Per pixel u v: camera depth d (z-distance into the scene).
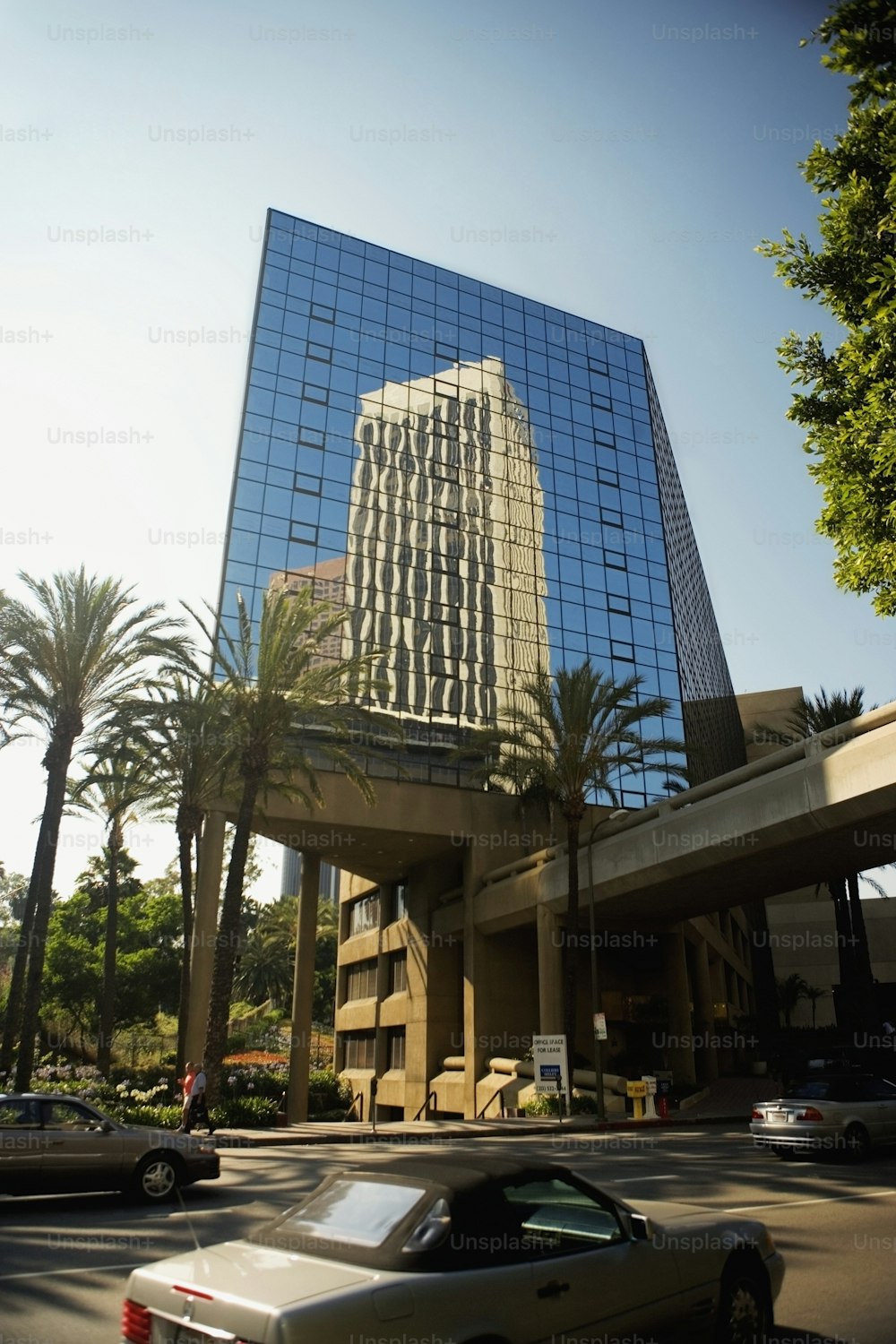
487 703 46.00
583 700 32.53
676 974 40.50
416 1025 44.75
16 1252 8.62
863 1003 41.25
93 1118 11.84
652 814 31.52
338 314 52.78
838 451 14.85
